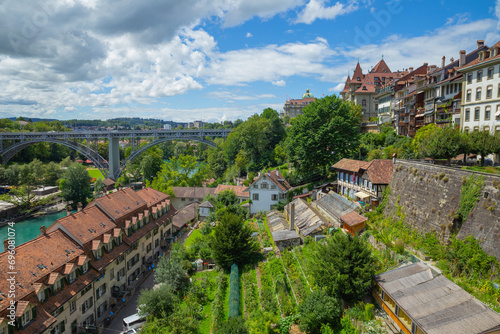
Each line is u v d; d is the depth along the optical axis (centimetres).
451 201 2973
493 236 2455
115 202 4612
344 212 4588
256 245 4694
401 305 2212
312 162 6562
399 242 3147
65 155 15975
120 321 3603
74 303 3183
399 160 4072
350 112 6669
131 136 12088
